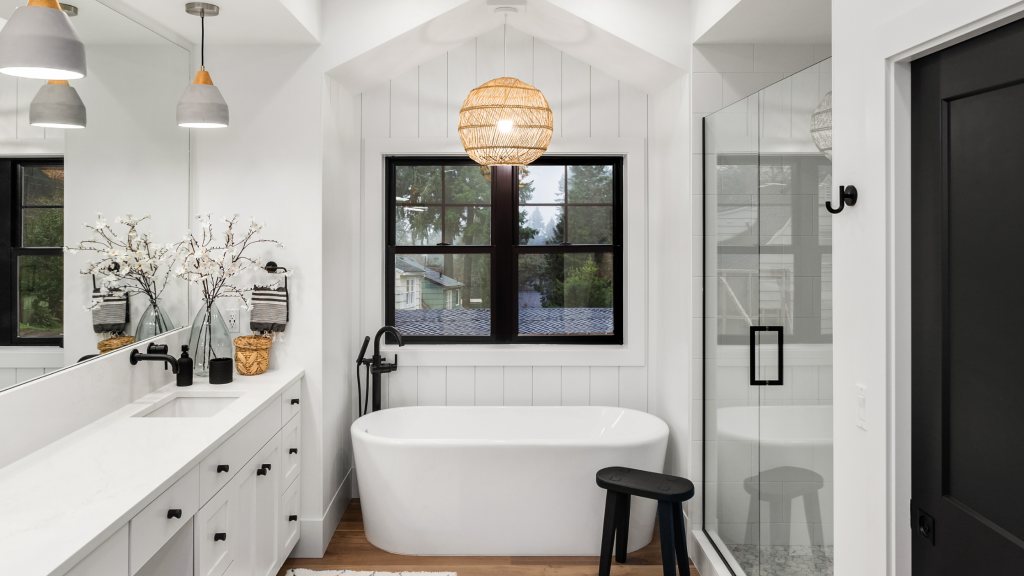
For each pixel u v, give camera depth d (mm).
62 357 1979
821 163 1994
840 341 1676
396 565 2891
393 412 3479
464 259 3766
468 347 3707
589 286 3777
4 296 1715
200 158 2939
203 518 1826
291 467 2789
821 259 2008
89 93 2135
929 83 1381
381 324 3652
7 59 1431
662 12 2986
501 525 2957
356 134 3602
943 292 1340
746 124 2533
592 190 3754
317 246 2951
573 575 2801
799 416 2160
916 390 1434
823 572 2008
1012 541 1154
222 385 2629
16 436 1742
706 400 3014
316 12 2861
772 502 2354
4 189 1710
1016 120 1152
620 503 2895
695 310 3023
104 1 2230
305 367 2971
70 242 2025
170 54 2732
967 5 1199
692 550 3049
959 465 1304
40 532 1273
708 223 2943
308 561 2930
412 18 2961
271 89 2936
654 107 3582
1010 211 1165
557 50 3588
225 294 2914
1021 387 1141
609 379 3664
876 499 1500
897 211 1442
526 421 3562
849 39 1627
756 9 2523
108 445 1847
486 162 3080
